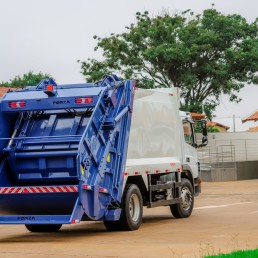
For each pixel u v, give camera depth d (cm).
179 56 6109
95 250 1573
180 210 2383
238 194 3719
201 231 1948
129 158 2030
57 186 1805
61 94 1906
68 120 1930
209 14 6438
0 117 1930
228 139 5950
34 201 1856
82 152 1794
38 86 1988
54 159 1884
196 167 2514
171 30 6297
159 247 1602
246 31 6469
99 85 1948
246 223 2158
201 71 6316
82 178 1781
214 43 6319
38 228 2108
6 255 1526
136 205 2022
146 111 2162
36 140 1912
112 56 6391
